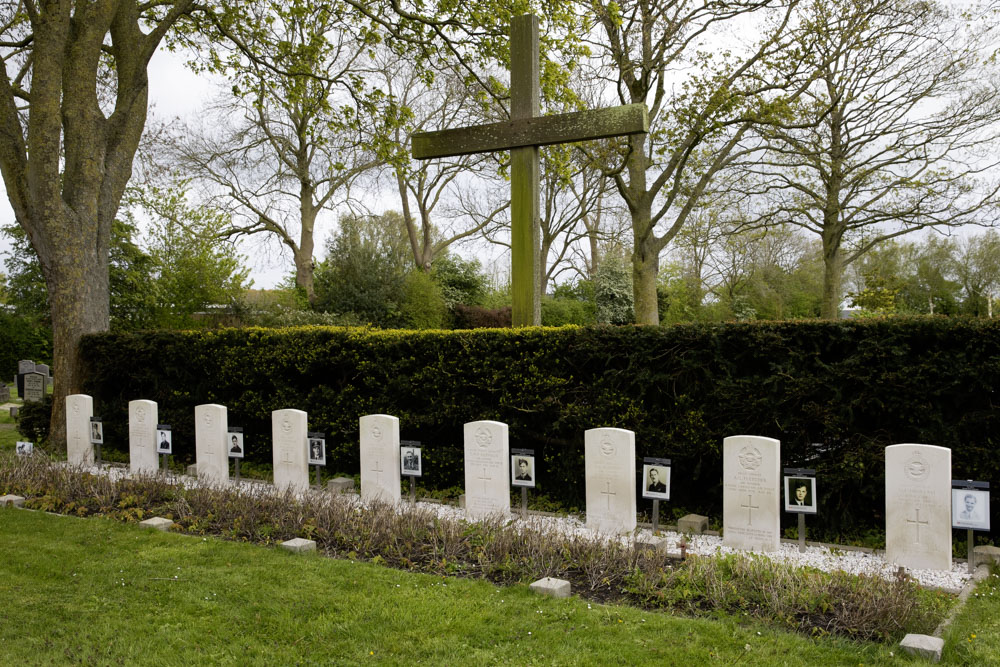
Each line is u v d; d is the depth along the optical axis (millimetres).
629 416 7793
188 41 15594
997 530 6434
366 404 9617
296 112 26094
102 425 11156
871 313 21219
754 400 7199
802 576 5195
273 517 7090
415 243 33062
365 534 6477
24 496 8367
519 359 8523
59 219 11953
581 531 7215
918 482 5891
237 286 24922
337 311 25656
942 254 36906
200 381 11273
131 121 12914
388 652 4219
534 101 9148
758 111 16641
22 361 22812
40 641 4359
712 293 37250
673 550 6496
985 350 6340
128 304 23750
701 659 4070
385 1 14344
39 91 11539
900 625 4453
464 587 5273
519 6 13438
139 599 5090
